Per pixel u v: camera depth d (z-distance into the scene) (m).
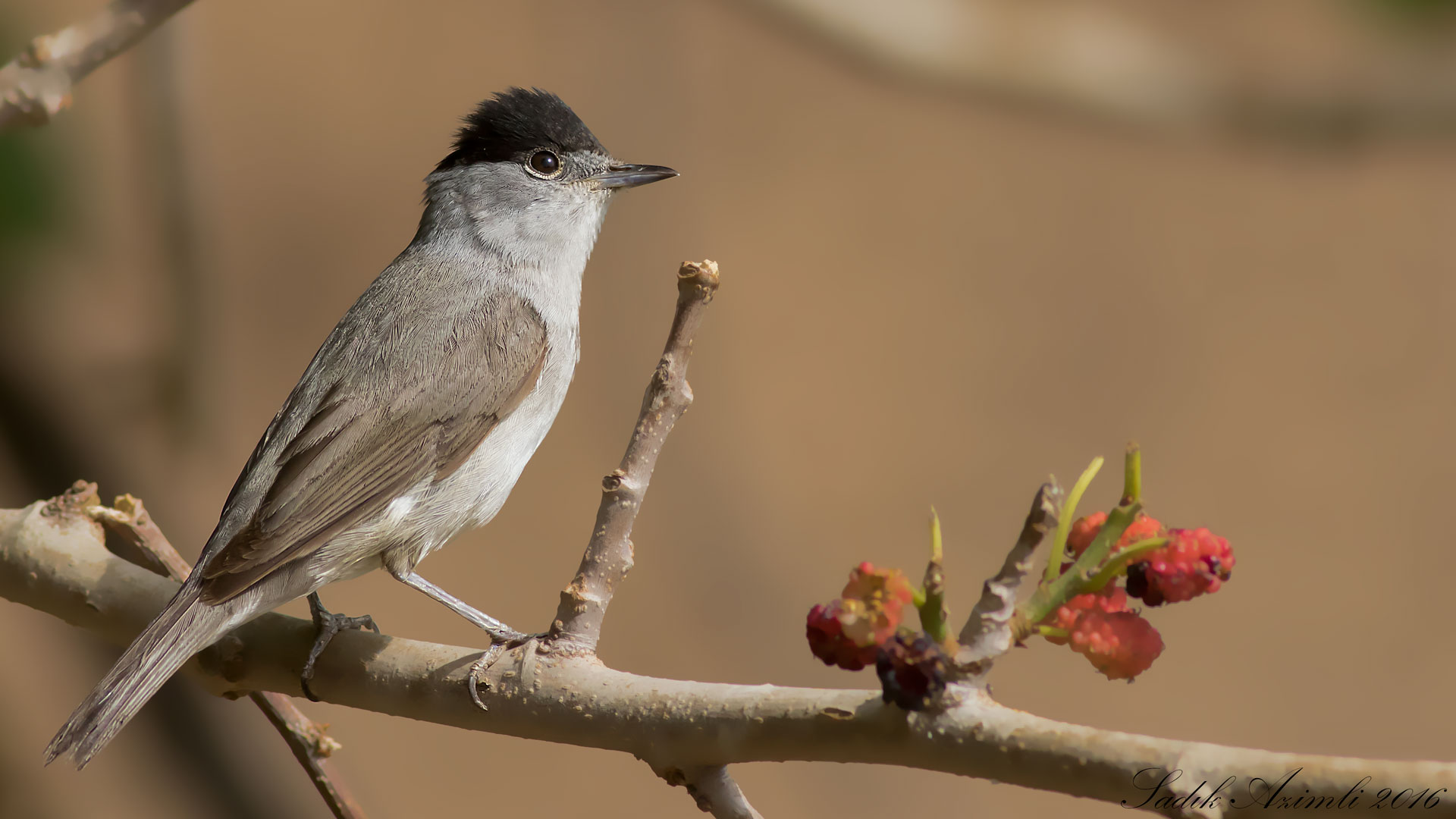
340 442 6.51
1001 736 3.76
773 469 14.64
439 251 7.63
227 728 7.54
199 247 8.30
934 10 8.24
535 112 7.91
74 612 5.51
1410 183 16.67
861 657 3.77
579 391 14.31
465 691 4.75
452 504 6.77
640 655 12.68
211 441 8.39
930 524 3.75
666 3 14.42
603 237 14.19
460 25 16.22
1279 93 7.81
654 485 14.00
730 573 13.39
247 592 5.37
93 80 8.34
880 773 12.83
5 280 6.80
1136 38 8.16
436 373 6.82
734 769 12.77
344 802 5.42
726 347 15.37
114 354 7.65
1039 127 17.19
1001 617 3.72
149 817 9.93
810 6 8.27
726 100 16.84
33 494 7.25
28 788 9.84
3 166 6.49
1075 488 3.73
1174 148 8.34
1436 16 6.20
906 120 17.50
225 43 15.91
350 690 5.06
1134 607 3.72
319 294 14.57
